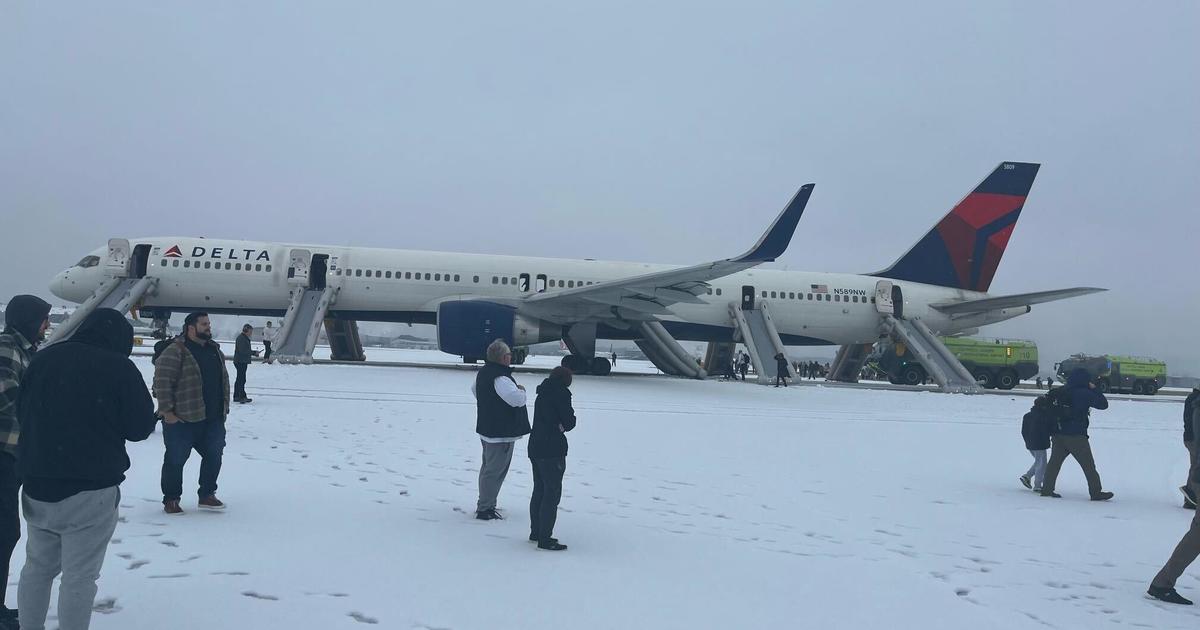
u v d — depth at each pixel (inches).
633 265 1257.4
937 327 1382.9
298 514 288.4
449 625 185.8
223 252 1147.9
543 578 228.1
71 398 159.8
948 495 404.5
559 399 260.7
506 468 297.9
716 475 421.1
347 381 879.1
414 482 359.3
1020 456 562.6
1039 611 226.8
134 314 1201.4
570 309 1130.7
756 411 778.8
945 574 259.1
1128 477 490.0
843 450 546.6
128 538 248.4
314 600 198.5
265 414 575.5
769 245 999.6
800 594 226.8
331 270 1161.4
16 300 192.7
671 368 1285.7
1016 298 1293.1
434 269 1181.7
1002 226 1406.3
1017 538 317.7
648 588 224.2
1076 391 410.0
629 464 440.1
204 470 287.7
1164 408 1136.2
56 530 161.2
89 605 162.6
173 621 180.7
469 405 689.0
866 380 1905.8
